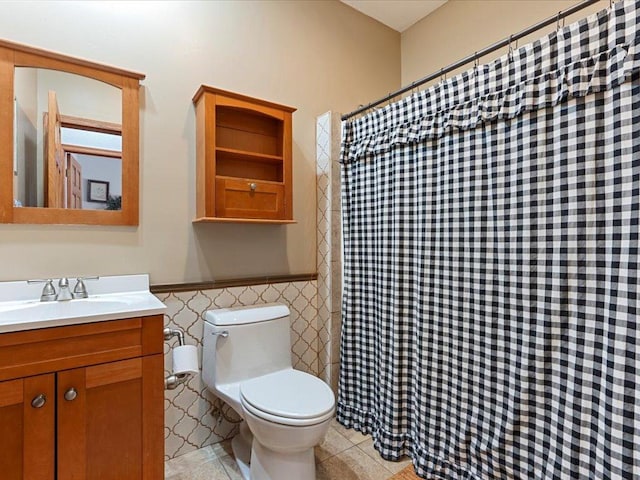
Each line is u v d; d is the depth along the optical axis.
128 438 1.20
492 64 1.38
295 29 2.17
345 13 2.42
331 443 1.86
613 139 1.06
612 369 1.06
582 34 1.12
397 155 1.73
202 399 1.79
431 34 2.51
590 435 1.12
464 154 1.48
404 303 1.73
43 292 1.39
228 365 1.66
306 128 2.21
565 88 1.15
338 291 2.15
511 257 1.33
